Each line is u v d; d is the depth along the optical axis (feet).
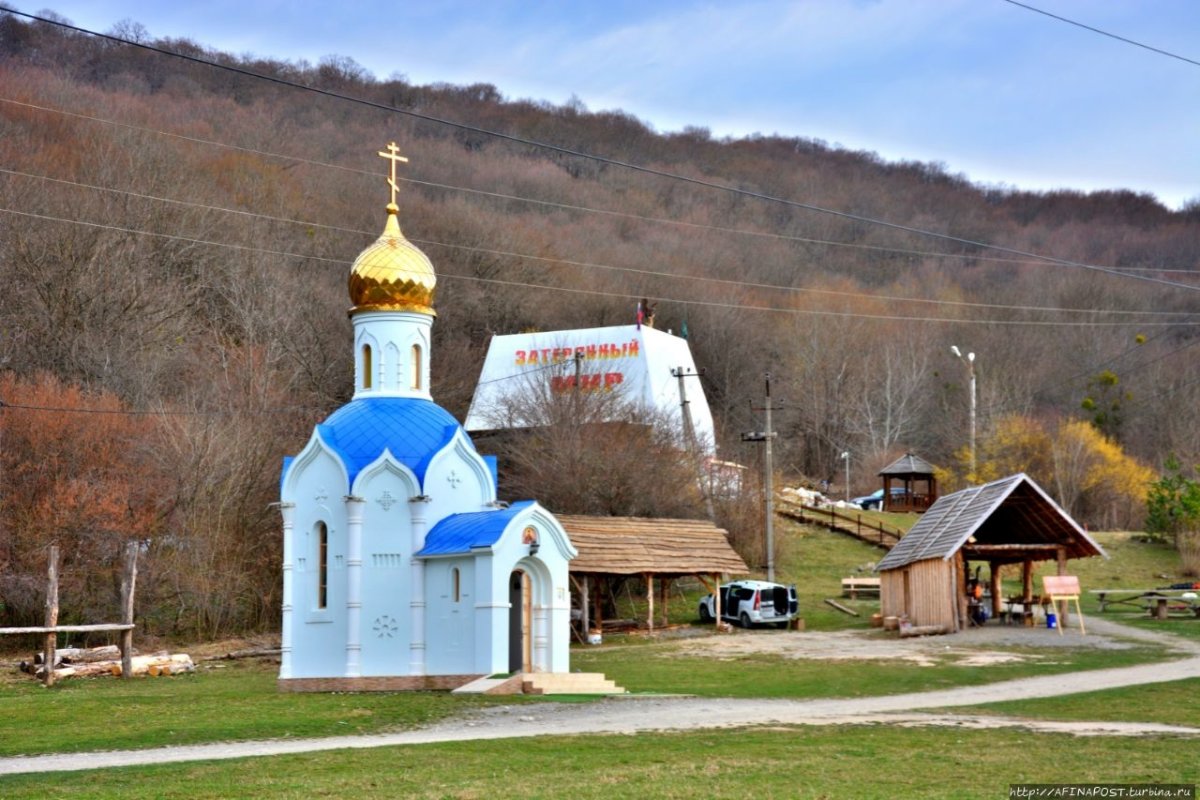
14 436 196.65
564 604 129.49
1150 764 73.26
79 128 306.35
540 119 515.50
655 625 201.16
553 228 413.80
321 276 319.88
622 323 373.81
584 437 240.94
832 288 465.88
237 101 410.93
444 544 127.03
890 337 430.20
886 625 184.55
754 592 196.85
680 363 280.51
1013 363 423.23
